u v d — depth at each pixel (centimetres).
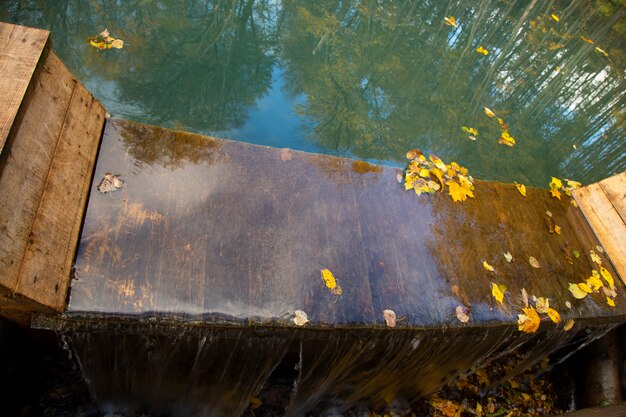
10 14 468
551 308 336
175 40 539
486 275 329
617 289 382
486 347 328
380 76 636
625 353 417
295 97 540
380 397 362
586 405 423
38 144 220
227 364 271
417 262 312
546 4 1006
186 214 272
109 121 291
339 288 278
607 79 870
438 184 366
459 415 398
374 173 351
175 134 305
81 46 475
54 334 279
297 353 328
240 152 316
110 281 235
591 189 427
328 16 700
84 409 300
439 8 851
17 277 191
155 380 282
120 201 262
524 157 626
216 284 253
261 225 286
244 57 565
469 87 704
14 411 269
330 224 306
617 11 1038
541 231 385
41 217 213
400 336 283
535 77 795
